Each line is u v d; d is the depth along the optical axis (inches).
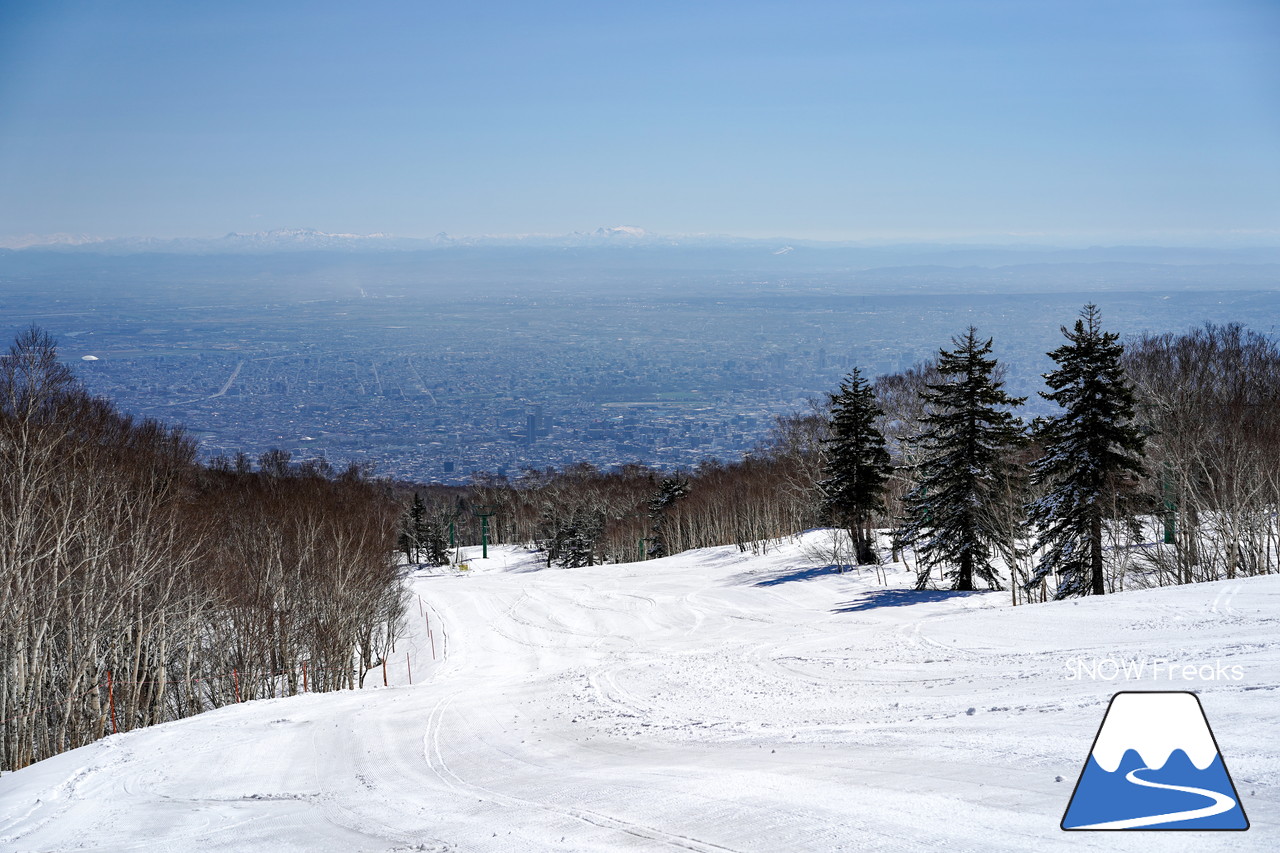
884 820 375.2
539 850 400.5
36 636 1216.8
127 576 1310.3
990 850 324.5
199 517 1766.7
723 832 390.9
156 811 559.8
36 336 1392.7
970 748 489.1
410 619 2667.3
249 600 1688.0
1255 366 2571.4
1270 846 297.0
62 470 1330.0
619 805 462.3
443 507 5925.2
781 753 548.7
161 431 2304.4
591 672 1083.3
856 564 2439.7
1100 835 325.7
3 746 1098.1
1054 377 1610.5
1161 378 2261.3
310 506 2114.9
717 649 1243.8
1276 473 1732.3
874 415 2313.0
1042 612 1117.1
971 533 1883.6
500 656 1865.2
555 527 4739.2
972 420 1856.5
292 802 562.9
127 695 1326.3
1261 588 1071.0
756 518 3400.6
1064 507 1615.4
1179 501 1808.6
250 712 937.5
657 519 4375.0
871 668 898.1
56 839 509.4
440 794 550.6
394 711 893.8
